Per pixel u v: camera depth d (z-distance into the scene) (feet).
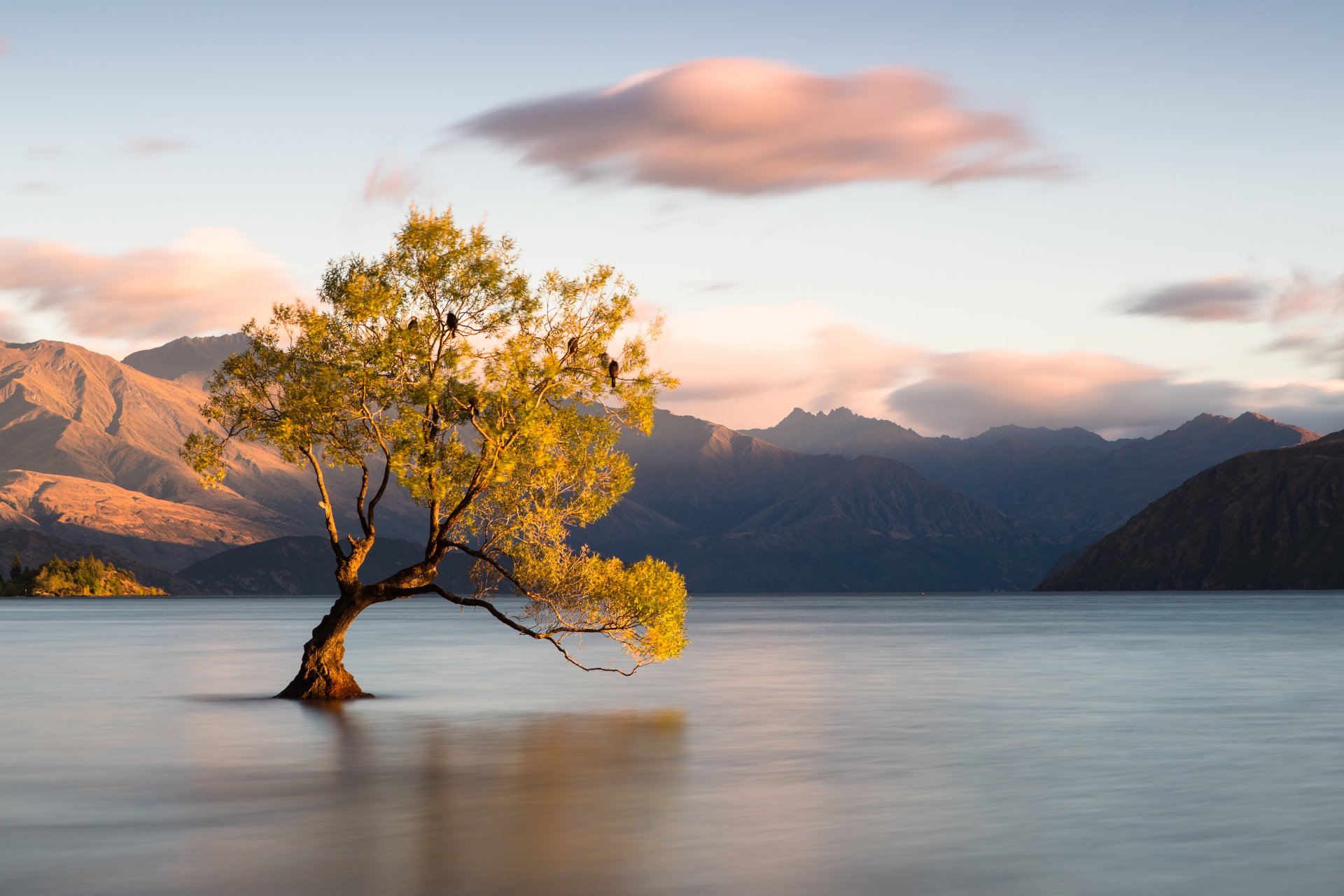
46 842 66.64
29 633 424.05
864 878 58.29
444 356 136.67
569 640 342.85
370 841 66.44
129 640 366.02
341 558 149.18
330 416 140.87
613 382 137.90
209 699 156.87
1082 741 112.57
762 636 390.83
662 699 156.35
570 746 106.73
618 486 138.62
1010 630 433.48
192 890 56.08
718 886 56.75
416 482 135.64
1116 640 340.39
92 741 110.83
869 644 330.13
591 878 57.98
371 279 141.28
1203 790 84.23
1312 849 64.95
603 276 140.26
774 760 98.22
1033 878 58.29
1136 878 58.29
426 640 357.00
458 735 115.14
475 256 141.59
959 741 111.86
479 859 62.13
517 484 138.82
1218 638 347.36
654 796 80.94
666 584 133.18
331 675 155.12
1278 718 133.08
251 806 77.30
